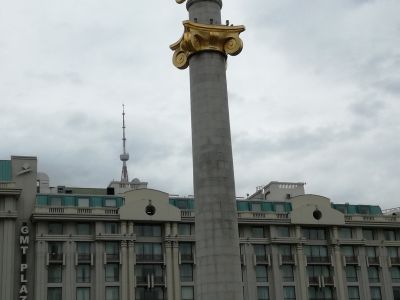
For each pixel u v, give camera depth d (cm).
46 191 9706
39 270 8112
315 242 9625
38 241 8219
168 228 8762
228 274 4269
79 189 9919
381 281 9825
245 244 9175
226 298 4222
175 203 9306
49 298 8062
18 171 8612
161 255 8706
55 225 8394
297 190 10894
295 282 9250
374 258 9906
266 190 11006
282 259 9250
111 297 8294
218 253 4294
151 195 8806
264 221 9288
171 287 8562
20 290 8019
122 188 10419
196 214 4450
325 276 9488
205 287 4278
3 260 7981
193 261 8775
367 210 10544
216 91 4619
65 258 8238
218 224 4341
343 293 9412
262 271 9194
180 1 5022
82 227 8519
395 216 10250
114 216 8544
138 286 8462
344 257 9619
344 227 9838
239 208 9531
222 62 4731
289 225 9475
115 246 8525
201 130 4541
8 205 8200
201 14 4828
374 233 10125
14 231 8188
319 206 9694
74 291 8181
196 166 4516
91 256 8344
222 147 4503
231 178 4491
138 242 8675
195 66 4694
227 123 4603
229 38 4731
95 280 8281
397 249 10131
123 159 12850
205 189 4419
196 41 4659
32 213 8250
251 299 8925
